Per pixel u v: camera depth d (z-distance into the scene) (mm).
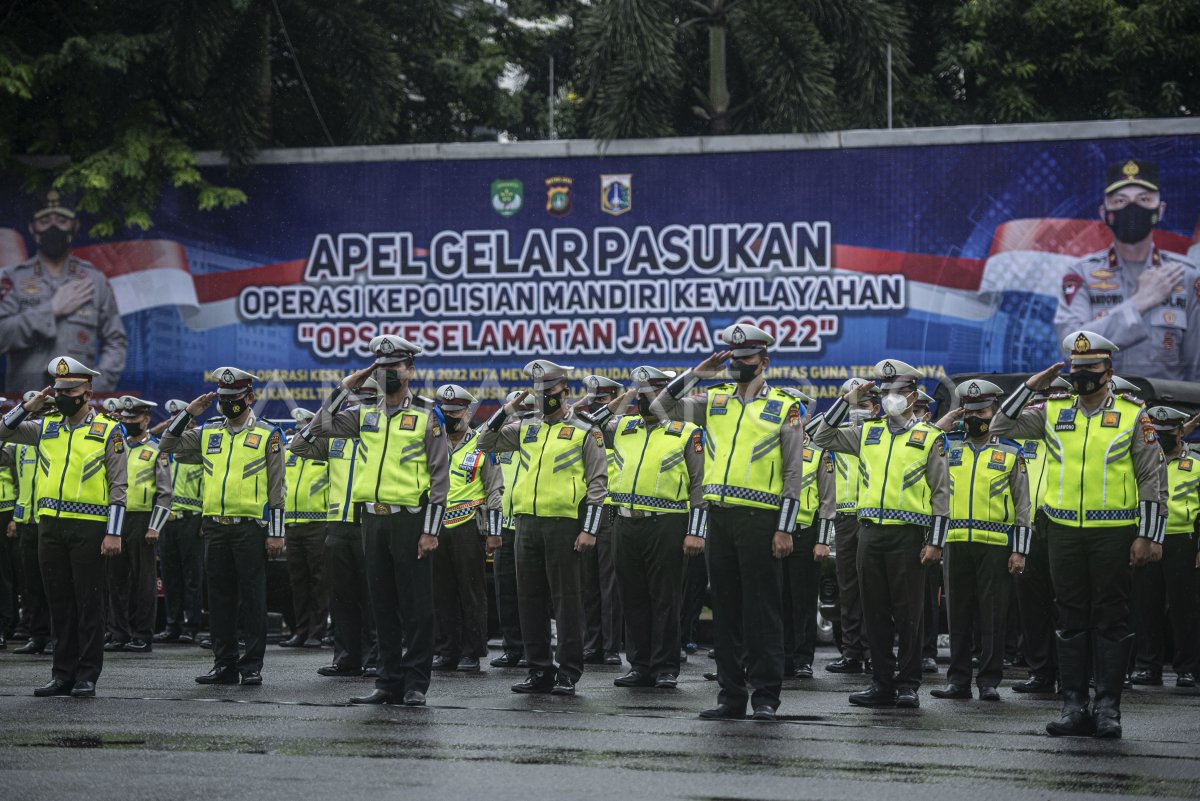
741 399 10766
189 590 18172
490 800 7375
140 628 17016
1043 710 11797
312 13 27891
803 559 14703
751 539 10578
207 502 12734
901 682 11875
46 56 27203
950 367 24250
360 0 30094
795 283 24453
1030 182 24172
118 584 16953
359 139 28062
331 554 13656
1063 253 24156
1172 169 23969
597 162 24859
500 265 25094
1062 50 31922
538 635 12438
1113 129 24016
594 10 25734
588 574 15828
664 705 11516
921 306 24266
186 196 26266
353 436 11492
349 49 28016
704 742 9391
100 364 26391
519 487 12547
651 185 24750
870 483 11852
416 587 11172
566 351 24906
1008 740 9797
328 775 8047
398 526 11141
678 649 13086
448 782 7855
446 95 35219
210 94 26641
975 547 13016
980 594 13070
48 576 11750
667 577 12969
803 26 26297
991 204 24188
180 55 26469
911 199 24281
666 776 8102
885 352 24328
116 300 26391
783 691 13031
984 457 13141
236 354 26000
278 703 11289
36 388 26438
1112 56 31391
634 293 24766
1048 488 10328
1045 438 10438
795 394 10781
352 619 13719
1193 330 23953
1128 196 23969
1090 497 10141
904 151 24297
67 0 28594
